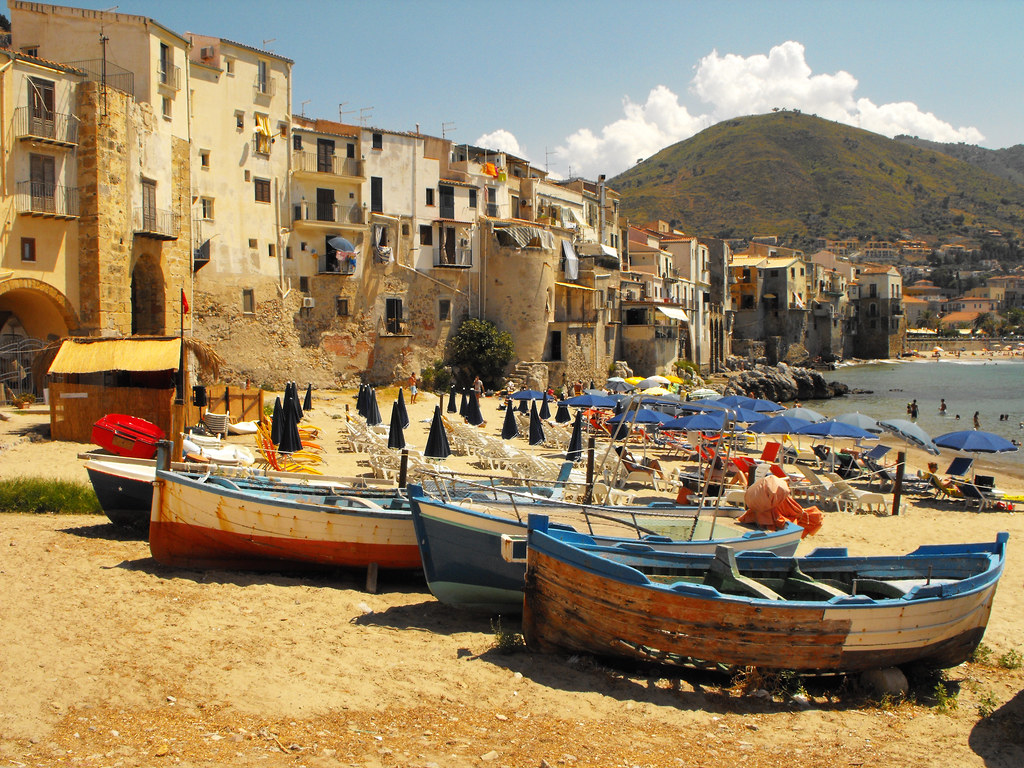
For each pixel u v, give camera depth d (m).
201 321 44.69
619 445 27.31
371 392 35.00
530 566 11.45
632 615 10.45
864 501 23.59
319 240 51.28
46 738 8.34
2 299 34.50
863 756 8.78
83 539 15.64
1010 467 39.88
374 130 54.62
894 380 107.69
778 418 30.88
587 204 80.44
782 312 123.12
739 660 10.23
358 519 13.95
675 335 82.00
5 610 11.58
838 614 10.14
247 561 14.30
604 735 9.02
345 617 12.45
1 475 20.33
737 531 15.53
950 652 10.96
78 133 33.50
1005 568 17.42
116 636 10.96
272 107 48.91
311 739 8.59
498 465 26.89
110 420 18.47
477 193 61.19
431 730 8.94
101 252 33.53
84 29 36.88
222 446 22.42
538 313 61.50
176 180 39.34
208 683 9.77
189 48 40.75
